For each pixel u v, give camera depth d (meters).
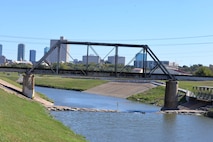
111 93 183.00
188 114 98.06
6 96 69.94
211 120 85.75
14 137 28.62
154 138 58.03
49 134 39.47
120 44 116.94
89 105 115.00
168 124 75.50
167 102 116.69
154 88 169.88
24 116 49.97
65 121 70.50
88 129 62.53
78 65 142.25
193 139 59.22
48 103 106.62
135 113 95.44
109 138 55.12
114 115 87.56
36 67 112.62
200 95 121.88
